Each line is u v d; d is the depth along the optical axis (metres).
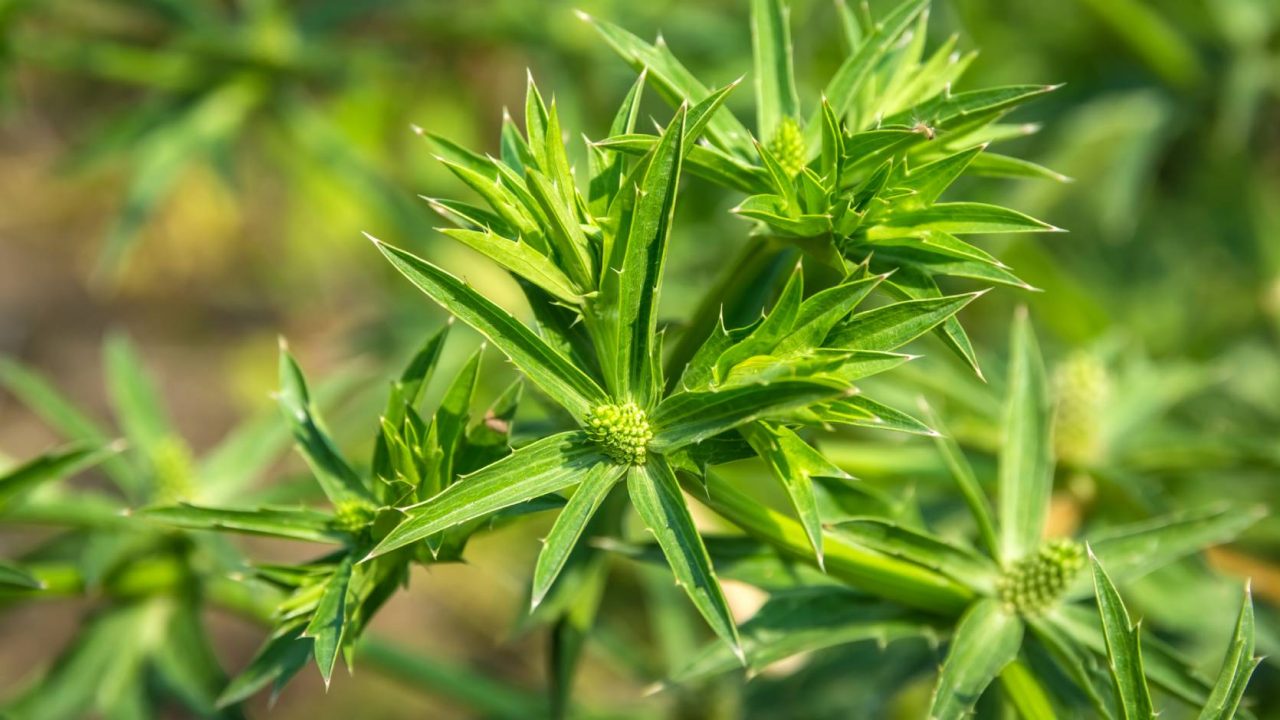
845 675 0.33
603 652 0.37
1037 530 0.28
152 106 0.41
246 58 0.41
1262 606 0.32
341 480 0.26
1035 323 0.42
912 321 0.24
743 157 0.26
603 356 0.25
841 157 0.25
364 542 0.26
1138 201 0.43
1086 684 0.26
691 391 0.24
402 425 0.26
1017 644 0.26
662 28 0.43
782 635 0.27
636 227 0.24
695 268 0.41
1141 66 0.40
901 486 0.31
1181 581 0.31
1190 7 0.39
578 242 0.24
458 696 0.33
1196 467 0.32
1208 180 0.42
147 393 0.32
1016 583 0.27
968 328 0.42
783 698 0.33
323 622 0.25
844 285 0.24
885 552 0.26
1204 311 0.42
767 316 0.25
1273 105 0.43
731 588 0.35
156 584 0.30
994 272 0.25
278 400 0.26
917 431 0.24
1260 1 0.39
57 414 0.32
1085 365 0.32
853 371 0.24
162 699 0.30
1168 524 0.27
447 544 0.25
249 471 0.32
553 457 0.24
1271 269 0.41
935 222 0.25
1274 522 0.34
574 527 0.24
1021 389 0.28
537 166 0.25
